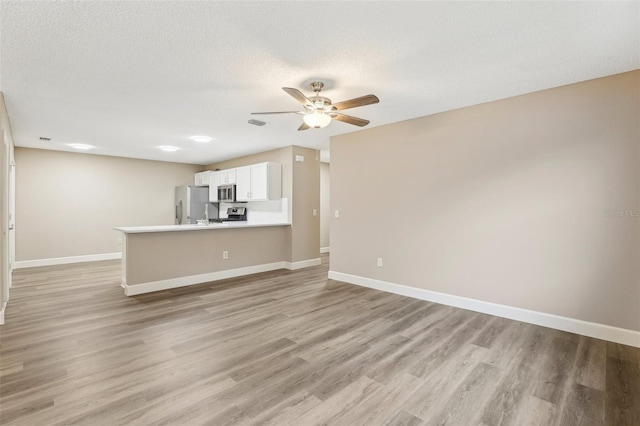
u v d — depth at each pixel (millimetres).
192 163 8000
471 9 1874
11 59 2447
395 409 1872
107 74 2730
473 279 3588
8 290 4117
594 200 2854
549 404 1921
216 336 2875
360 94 3221
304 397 1979
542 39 2201
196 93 3168
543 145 3115
